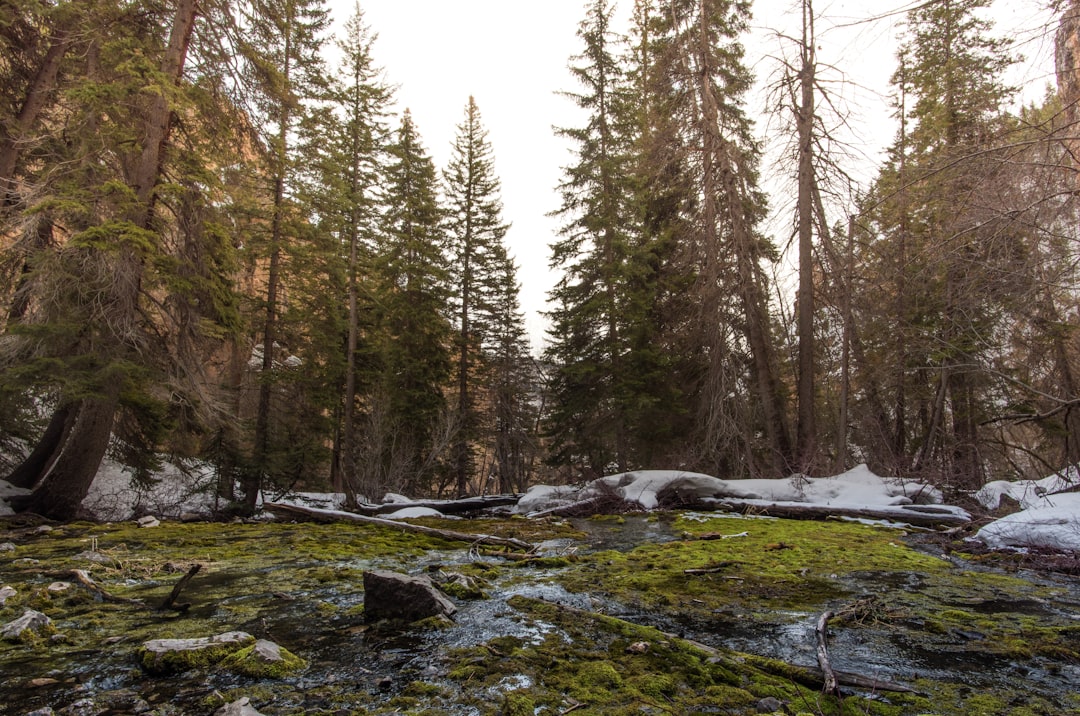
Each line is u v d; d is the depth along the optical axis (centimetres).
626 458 2025
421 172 2725
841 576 631
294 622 433
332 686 308
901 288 1430
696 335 1730
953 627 441
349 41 2131
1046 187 632
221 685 309
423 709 279
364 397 2145
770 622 455
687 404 1925
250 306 1591
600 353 2147
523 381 3262
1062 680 336
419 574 621
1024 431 1678
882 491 1245
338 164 1750
